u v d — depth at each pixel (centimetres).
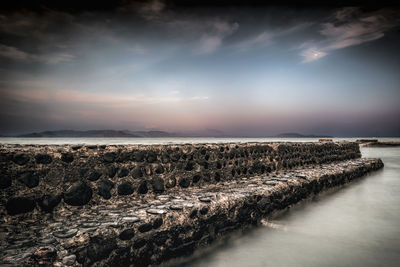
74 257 237
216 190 486
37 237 251
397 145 3941
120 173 393
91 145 368
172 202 376
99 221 289
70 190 335
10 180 291
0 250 224
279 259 326
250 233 412
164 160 463
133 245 285
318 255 335
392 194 681
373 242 375
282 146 816
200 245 354
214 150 575
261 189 488
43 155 319
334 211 528
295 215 500
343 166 966
